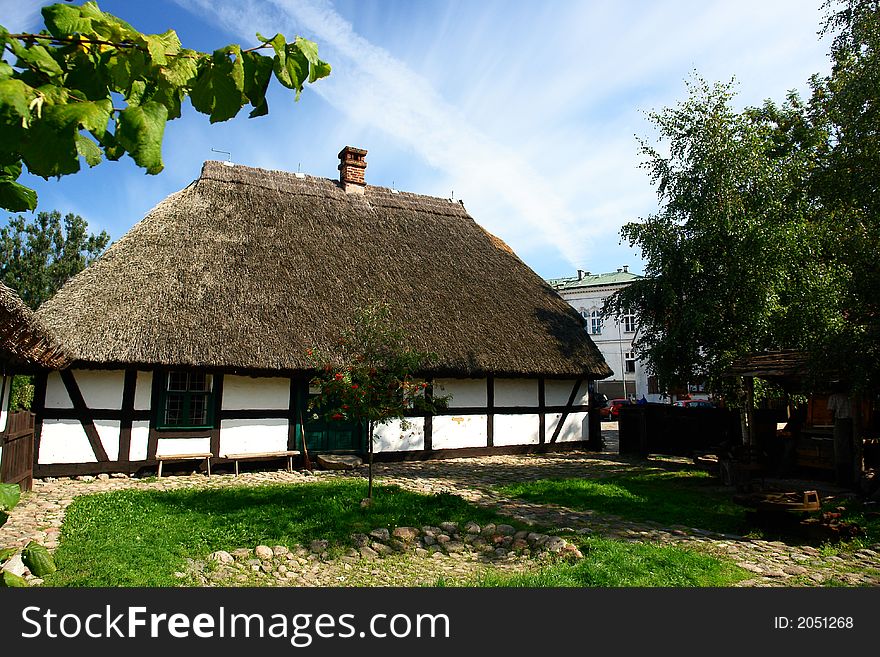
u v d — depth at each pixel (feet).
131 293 36.17
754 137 37.70
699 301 37.58
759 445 36.70
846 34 30.48
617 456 48.42
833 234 32.48
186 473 37.04
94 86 4.76
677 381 40.68
